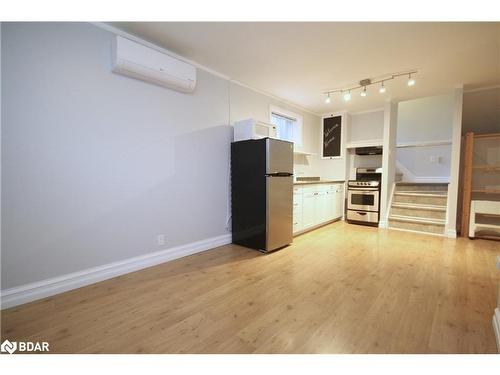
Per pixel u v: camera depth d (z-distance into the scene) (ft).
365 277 7.85
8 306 5.99
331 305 6.18
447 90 12.98
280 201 10.69
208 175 10.69
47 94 6.43
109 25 7.46
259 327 5.30
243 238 11.18
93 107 7.24
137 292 6.84
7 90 5.87
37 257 6.42
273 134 11.78
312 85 12.34
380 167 17.28
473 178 13.39
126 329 5.22
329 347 4.67
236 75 11.13
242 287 7.17
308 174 17.48
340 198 17.40
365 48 8.62
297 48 8.68
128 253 8.20
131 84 8.08
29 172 6.22
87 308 6.02
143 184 8.50
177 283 7.43
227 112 11.39
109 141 7.61
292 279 7.71
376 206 15.42
